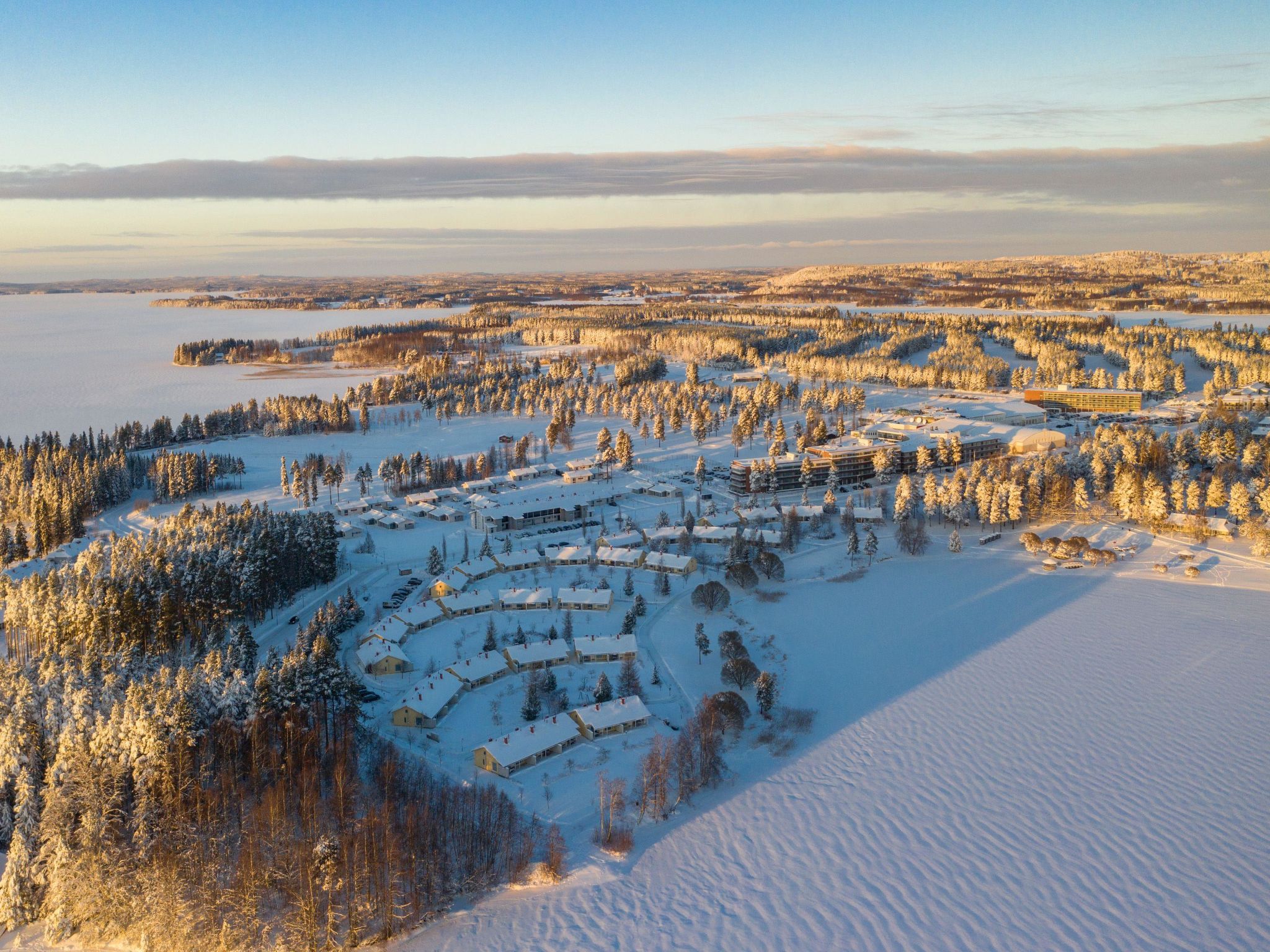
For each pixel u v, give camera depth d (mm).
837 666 153875
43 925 96562
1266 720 128375
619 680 148625
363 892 95125
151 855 97000
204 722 110875
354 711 126062
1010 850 104062
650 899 98375
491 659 151500
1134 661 148750
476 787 115875
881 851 105125
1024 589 183625
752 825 110812
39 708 114188
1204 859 100875
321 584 198375
